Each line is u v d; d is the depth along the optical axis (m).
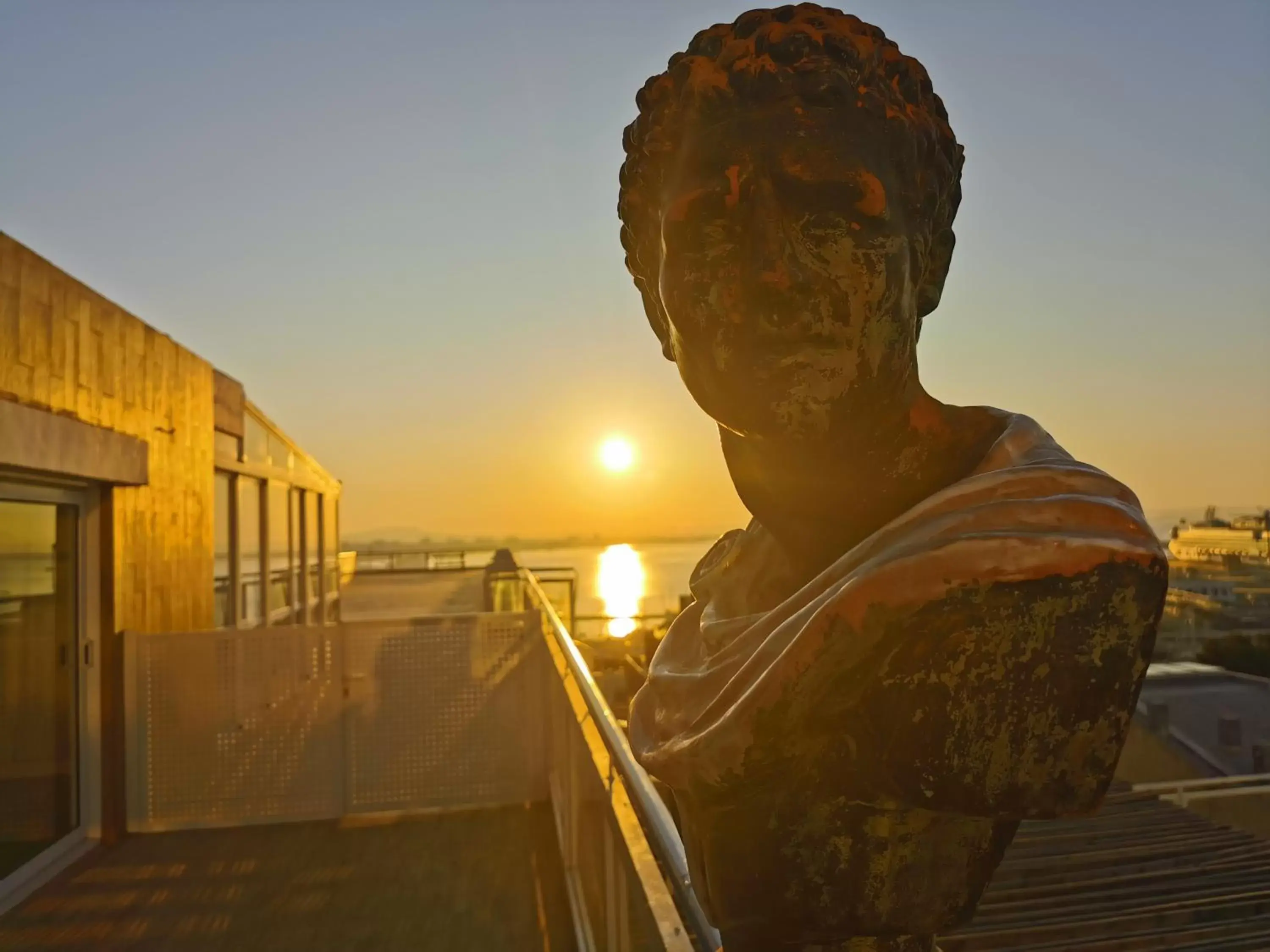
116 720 6.12
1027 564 0.52
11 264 4.68
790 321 0.67
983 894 0.72
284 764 6.55
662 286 0.75
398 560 25.25
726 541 1.17
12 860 5.14
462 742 6.78
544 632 6.75
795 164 0.68
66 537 5.87
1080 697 0.54
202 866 5.62
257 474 9.27
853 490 0.75
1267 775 3.71
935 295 0.82
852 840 0.67
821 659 0.58
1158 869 2.58
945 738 0.56
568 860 4.78
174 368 6.96
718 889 0.74
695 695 0.76
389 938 4.53
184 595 7.18
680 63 0.80
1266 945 2.16
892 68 0.76
